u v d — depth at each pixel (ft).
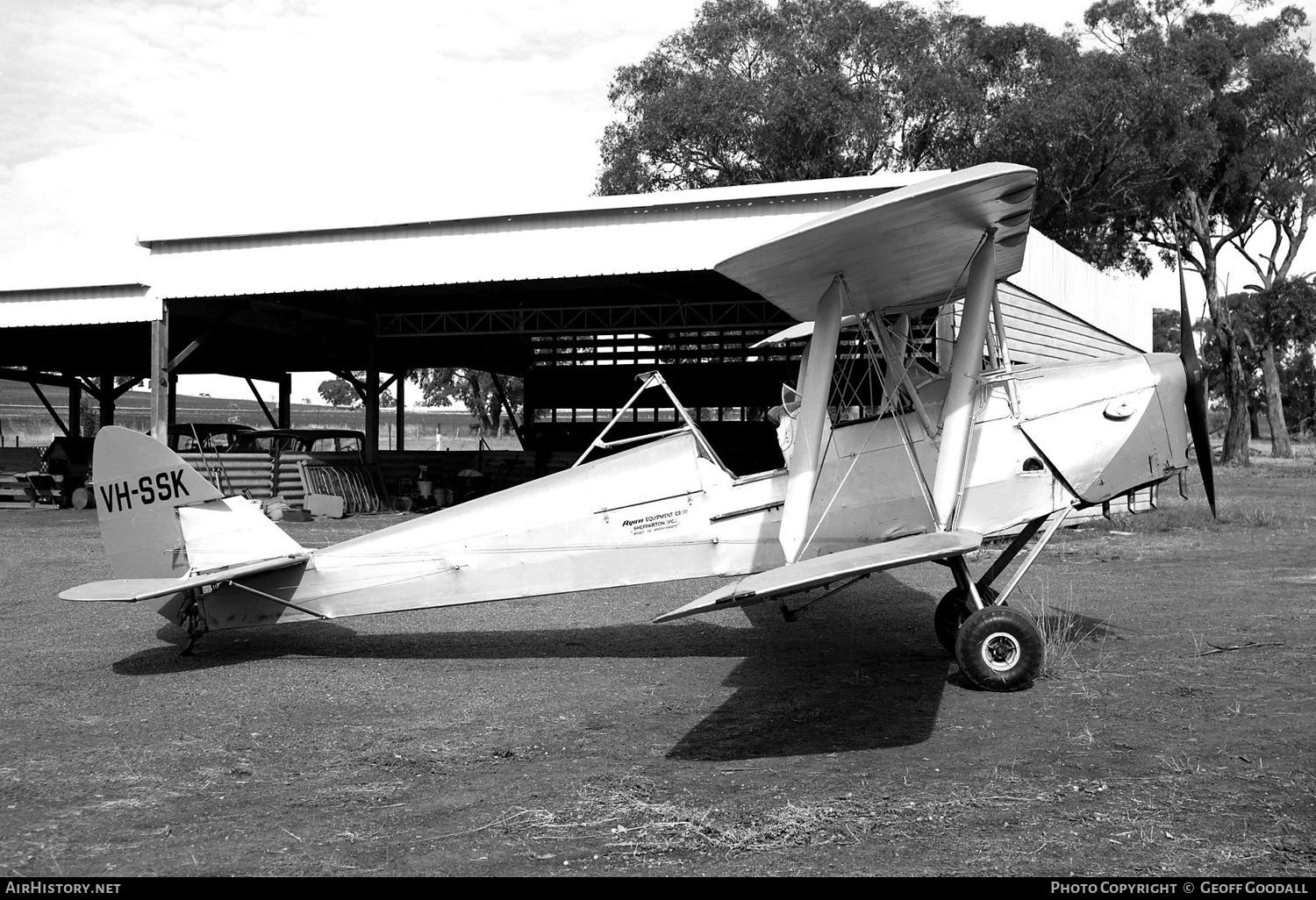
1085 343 55.57
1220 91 112.57
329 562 23.43
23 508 73.46
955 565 20.54
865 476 21.98
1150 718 16.81
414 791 14.06
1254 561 37.01
